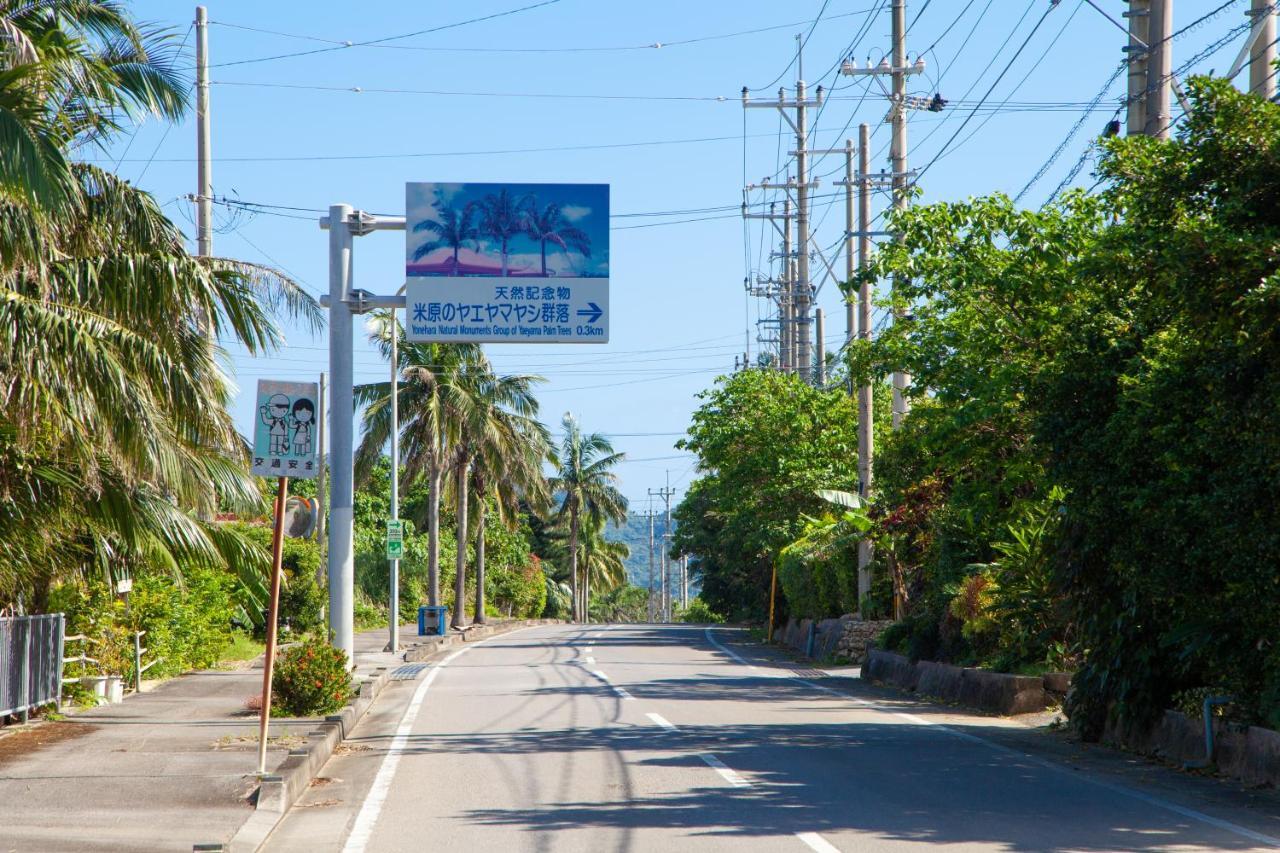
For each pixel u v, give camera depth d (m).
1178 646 12.88
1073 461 12.95
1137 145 12.94
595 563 95.38
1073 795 10.38
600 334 17.78
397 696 20.17
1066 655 18.05
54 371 12.33
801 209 48.44
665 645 37.69
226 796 10.30
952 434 17.81
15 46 11.89
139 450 12.97
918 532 24.23
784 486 39.34
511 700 19.16
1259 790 10.69
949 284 17.53
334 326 18.27
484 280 17.83
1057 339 14.38
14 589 14.96
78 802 10.07
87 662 18.20
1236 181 11.22
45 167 10.80
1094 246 13.90
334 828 9.35
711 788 10.70
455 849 8.46
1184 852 8.11
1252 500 10.64
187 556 15.38
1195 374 11.23
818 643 32.72
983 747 13.56
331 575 18.50
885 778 11.25
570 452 84.69
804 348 49.28
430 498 44.53
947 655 21.02
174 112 14.80
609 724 15.73
